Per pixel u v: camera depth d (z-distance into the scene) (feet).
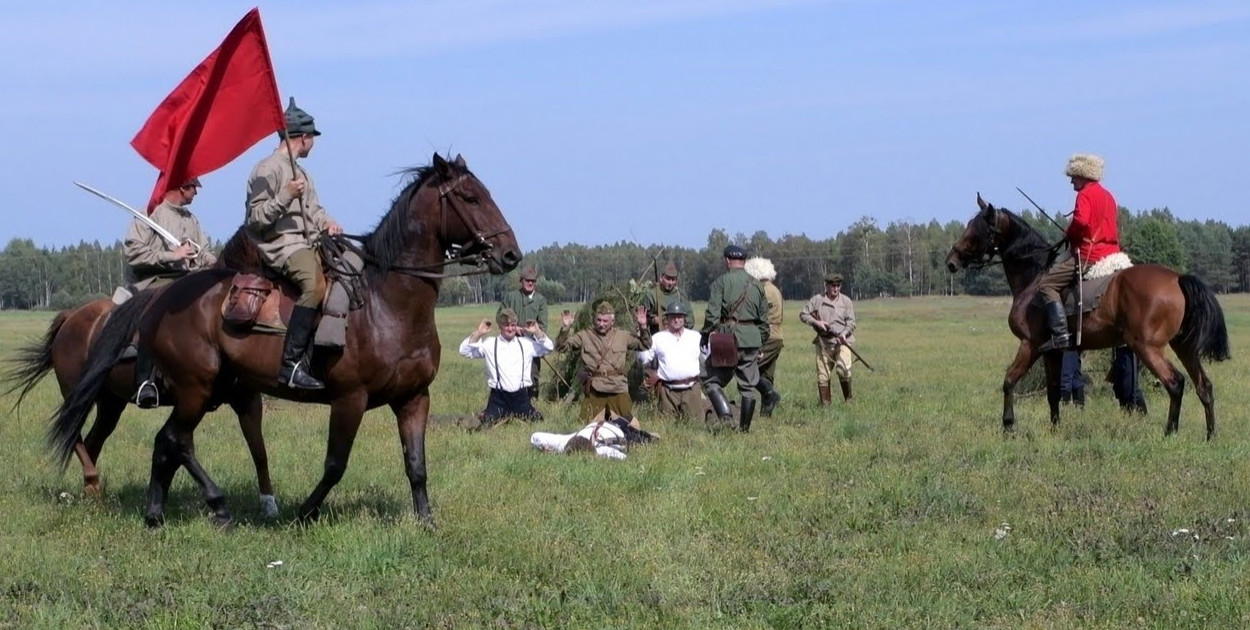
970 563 25.11
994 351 97.50
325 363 27.76
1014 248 45.62
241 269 30.37
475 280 329.31
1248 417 47.73
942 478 33.86
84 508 31.76
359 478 35.94
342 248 28.17
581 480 35.14
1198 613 21.52
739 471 36.58
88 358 30.55
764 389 50.72
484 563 25.88
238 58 29.63
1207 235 320.50
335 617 22.41
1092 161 42.91
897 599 22.80
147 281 33.17
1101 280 42.34
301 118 29.12
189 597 23.58
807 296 313.94
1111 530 27.45
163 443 29.50
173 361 29.04
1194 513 28.99
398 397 28.60
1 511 31.48
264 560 26.32
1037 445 40.19
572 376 56.85
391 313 27.86
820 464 37.63
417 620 22.29
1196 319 40.45
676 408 48.98
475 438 43.60
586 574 24.52
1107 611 21.80
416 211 27.78
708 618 21.88
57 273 332.39
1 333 152.56
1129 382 48.75
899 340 118.11
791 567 25.16
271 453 41.19
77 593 23.99
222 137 30.25
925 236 317.22
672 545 26.96
